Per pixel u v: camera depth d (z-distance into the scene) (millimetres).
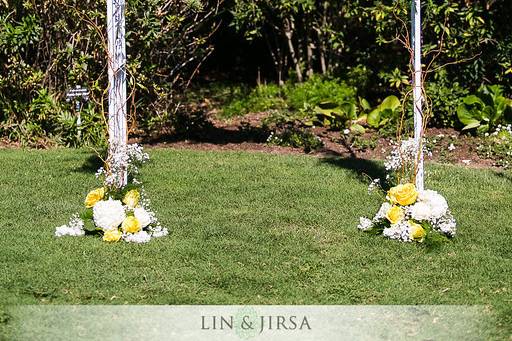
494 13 11000
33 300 5102
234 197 7598
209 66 15375
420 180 6613
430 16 10750
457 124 10938
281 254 6012
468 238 6426
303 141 10227
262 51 14859
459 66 11211
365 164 9055
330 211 7129
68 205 7207
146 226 6375
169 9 10695
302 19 13117
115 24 6715
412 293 5316
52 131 10469
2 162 8984
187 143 10547
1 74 10539
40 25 10492
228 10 12195
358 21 12031
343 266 5777
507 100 10711
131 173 8273
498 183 8289
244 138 10727
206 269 5660
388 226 6469
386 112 10875
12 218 6801
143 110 10859
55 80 10750
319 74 13117
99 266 5660
